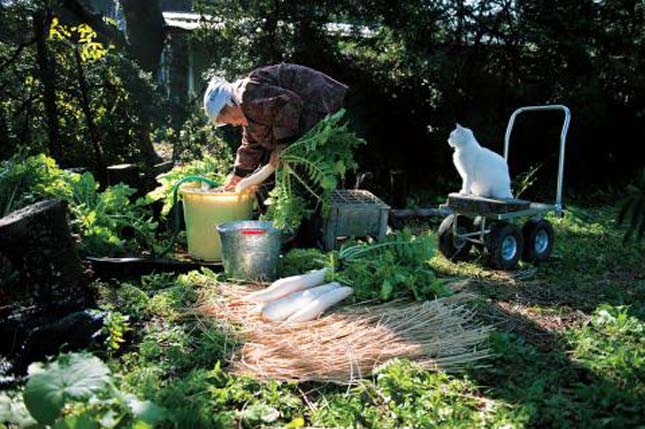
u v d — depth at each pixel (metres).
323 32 9.34
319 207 5.34
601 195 9.73
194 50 10.70
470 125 9.93
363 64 9.68
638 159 10.58
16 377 3.14
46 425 2.20
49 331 3.38
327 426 2.83
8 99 8.34
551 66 9.78
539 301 4.57
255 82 4.94
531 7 9.60
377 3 9.06
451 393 3.10
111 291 4.41
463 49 9.70
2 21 8.02
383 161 9.85
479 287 4.85
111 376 2.66
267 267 4.66
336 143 4.89
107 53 8.95
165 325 3.84
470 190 5.54
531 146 10.30
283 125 4.85
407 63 9.32
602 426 2.79
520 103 10.12
